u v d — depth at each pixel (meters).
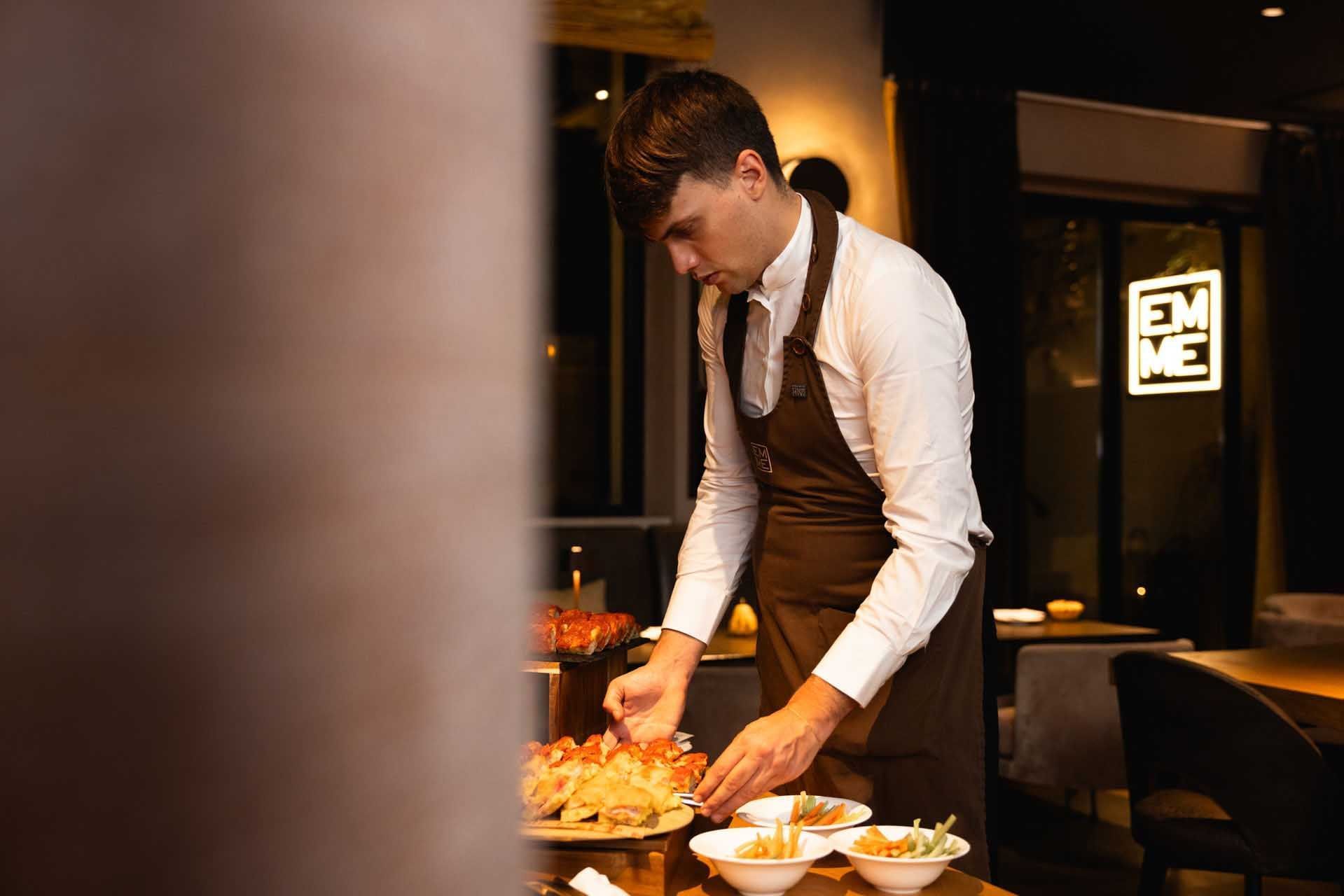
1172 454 6.84
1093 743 3.66
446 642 0.16
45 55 0.12
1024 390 5.95
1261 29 5.44
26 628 0.12
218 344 0.13
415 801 0.16
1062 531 6.63
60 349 0.12
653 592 5.44
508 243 0.17
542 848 1.16
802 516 1.68
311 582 0.14
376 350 0.15
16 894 0.13
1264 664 3.06
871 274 1.53
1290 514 6.70
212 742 0.14
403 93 0.15
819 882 1.23
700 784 1.32
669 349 5.81
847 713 1.51
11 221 0.12
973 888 1.21
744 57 5.68
